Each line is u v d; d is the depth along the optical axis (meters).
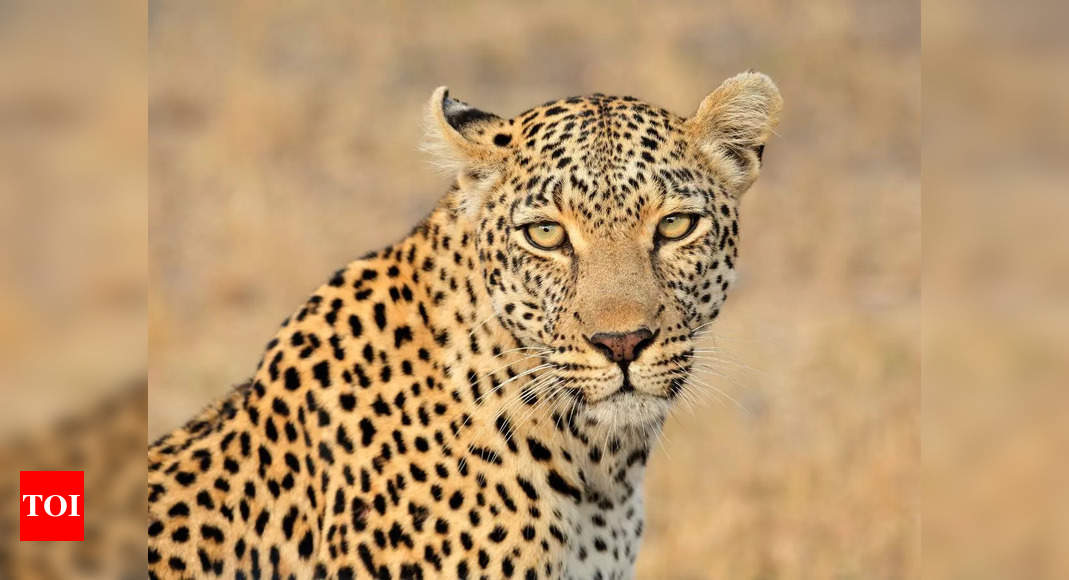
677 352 7.52
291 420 7.62
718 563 14.16
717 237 7.78
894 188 25.67
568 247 7.50
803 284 21.75
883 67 30.55
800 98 29.42
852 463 15.75
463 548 7.44
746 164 8.09
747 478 15.46
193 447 7.70
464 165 7.66
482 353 7.55
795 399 17.20
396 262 7.89
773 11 33.28
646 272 7.46
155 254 22.58
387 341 7.67
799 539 14.56
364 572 7.41
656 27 32.47
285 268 21.94
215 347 19.08
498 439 7.52
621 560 8.13
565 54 32.09
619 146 7.50
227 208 24.31
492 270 7.58
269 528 7.52
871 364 17.91
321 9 34.84
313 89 30.23
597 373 7.33
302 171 26.50
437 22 33.91
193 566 7.31
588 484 7.80
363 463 7.46
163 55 31.48
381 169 26.80
